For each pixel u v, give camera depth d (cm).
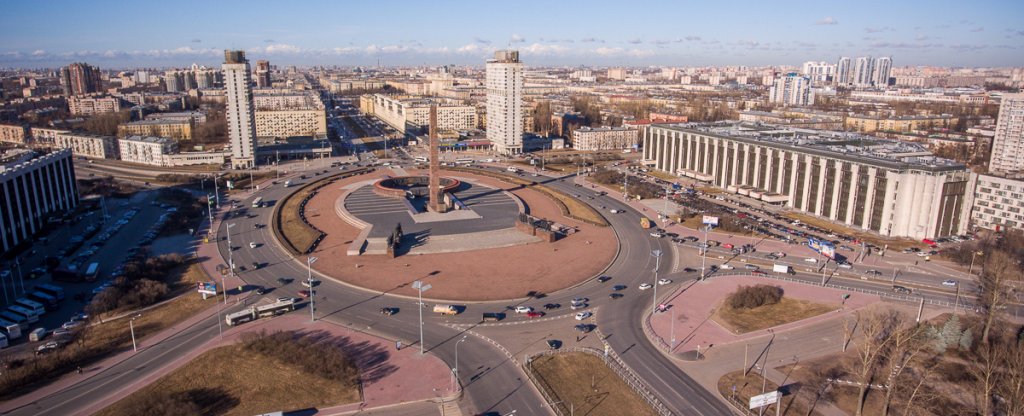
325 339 16875
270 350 15688
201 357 15575
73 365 15275
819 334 17425
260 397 13862
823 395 14200
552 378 14912
